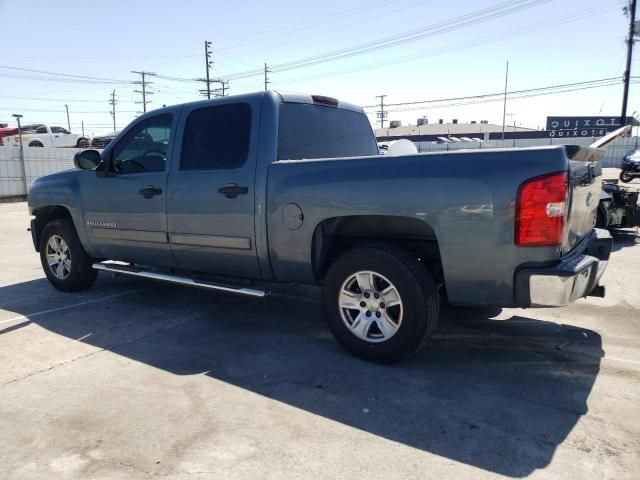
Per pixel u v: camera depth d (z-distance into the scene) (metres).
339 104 4.96
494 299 3.31
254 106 4.21
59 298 5.72
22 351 4.11
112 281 6.50
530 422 2.93
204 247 4.48
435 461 2.57
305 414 3.05
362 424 2.93
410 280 3.49
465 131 81.81
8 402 3.23
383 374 3.60
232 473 2.49
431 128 83.44
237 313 5.09
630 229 10.69
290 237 3.95
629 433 2.80
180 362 3.86
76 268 5.75
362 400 3.22
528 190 3.07
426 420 2.97
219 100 4.41
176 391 3.37
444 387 3.39
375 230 3.85
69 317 5.00
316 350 4.07
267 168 4.03
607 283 6.18
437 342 4.22
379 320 3.72
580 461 2.55
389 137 66.25
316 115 4.59
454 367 3.71
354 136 5.08
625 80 29.86
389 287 3.62
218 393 3.34
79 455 2.66
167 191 4.63
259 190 4.05
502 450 2.65
